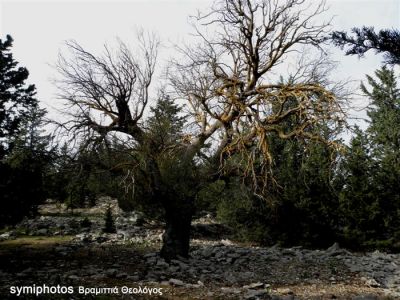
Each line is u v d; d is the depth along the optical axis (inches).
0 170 672.4
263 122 739.4
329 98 692.1
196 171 754.8
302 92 705.0
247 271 656.4
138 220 1294.3
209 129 767.7
